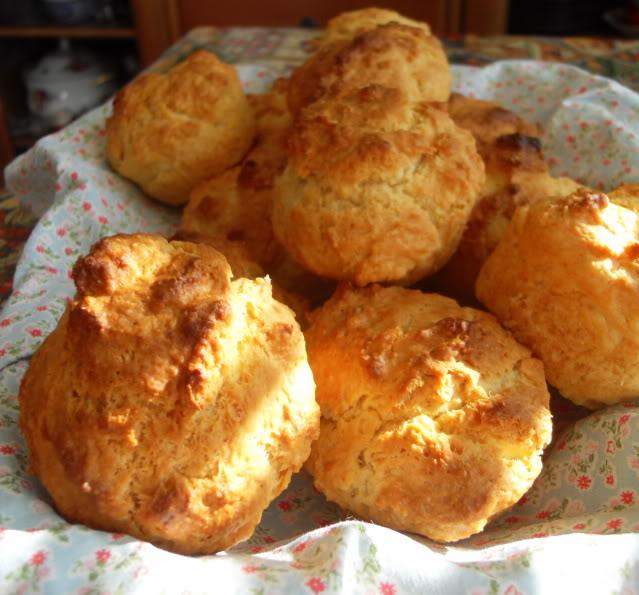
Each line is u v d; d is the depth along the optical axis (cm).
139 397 16
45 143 31
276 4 65
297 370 18
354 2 64
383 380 19
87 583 14
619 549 16
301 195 23
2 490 17
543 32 65
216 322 17
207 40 49
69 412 17
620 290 20
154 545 16
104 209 28
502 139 26
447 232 22
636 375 20
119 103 30
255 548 18
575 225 21
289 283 26
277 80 34
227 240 24
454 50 45
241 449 17
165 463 16
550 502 20
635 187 23
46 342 19
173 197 30
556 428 22
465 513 18
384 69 26
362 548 16
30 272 25
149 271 18
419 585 15
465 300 25
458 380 19
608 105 33
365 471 19
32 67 70
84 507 16
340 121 23
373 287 22
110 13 68
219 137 29
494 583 15
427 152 22
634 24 61
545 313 21
